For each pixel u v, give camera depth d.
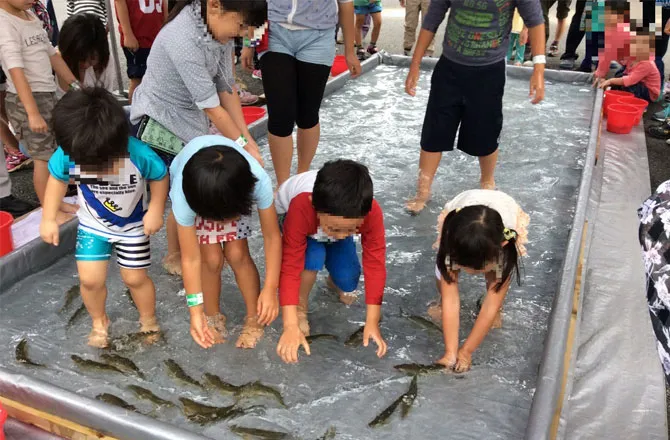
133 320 2.66
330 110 5.20
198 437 1.92
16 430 2.17
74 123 2.04
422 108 5.34
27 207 3.79
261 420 2.17
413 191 3.83
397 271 3.05
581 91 5.95
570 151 4.53
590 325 2.82
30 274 2.97
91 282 2.37
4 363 2.39
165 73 2.55
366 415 2.21
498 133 3.58
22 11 3.36
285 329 2.33
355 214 2.07
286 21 3.23
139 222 2.38
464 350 2.42
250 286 2.50
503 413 2.23
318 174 2.15
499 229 2.19
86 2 5.21
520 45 6.85
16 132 3.48
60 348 2.48
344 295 2.86
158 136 2.64
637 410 2.36
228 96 2.84
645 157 4.75
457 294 2.45
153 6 4.80
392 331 2.65
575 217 3.30
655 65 5.74
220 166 1.94
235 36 2.46
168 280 2.92
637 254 3.42
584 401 2.39
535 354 2.52
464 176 4.06
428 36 3.54
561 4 7.75
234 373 2.38
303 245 2.36
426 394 2.31
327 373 2.40
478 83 3.36
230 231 2.33
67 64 3.72
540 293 2.90
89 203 2.26
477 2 3.14
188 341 2.54
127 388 2.28
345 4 3.57
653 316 1.65
